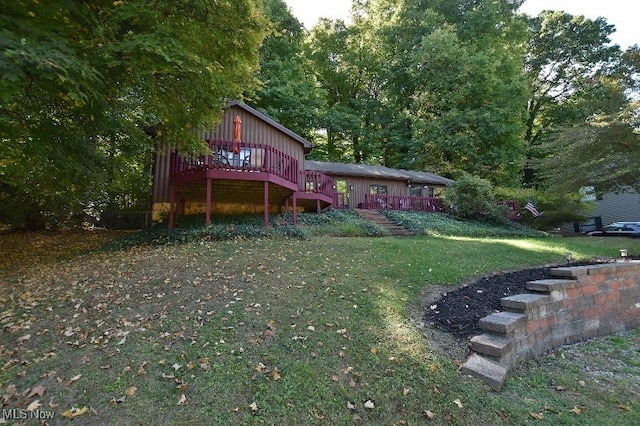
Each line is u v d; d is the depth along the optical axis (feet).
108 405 9.12
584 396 10.16
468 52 77.00
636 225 58.70
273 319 13.92
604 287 17.29
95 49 17.81
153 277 19.13
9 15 15.26
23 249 32.50
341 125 85.20
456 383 10.30
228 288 17.29
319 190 49.16
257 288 17.30
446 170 81.51
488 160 76.33
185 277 19.01
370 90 97.60
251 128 48.88
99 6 19.13
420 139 80.18
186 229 32.71
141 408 9.01
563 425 8.74
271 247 26.73
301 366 10.84
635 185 37.47
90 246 33.83
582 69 94.22
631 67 37.11
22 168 28.40
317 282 18.19
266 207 33.91
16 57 12.47
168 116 24.93
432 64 77.25
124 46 17.16
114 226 47.75
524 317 13.21
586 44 93.71
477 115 75.25
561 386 10.71
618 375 11.71
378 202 63.10
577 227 75.77
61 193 38.14
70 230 43.47
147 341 12.29
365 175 67.00
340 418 8.83
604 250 32.58
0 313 15.14
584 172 37.17
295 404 9.25
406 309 15.29
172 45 18.58
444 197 61.87
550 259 27.22
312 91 78.54
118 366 10.83
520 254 27.76
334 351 11.73
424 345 12.18
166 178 42.80
